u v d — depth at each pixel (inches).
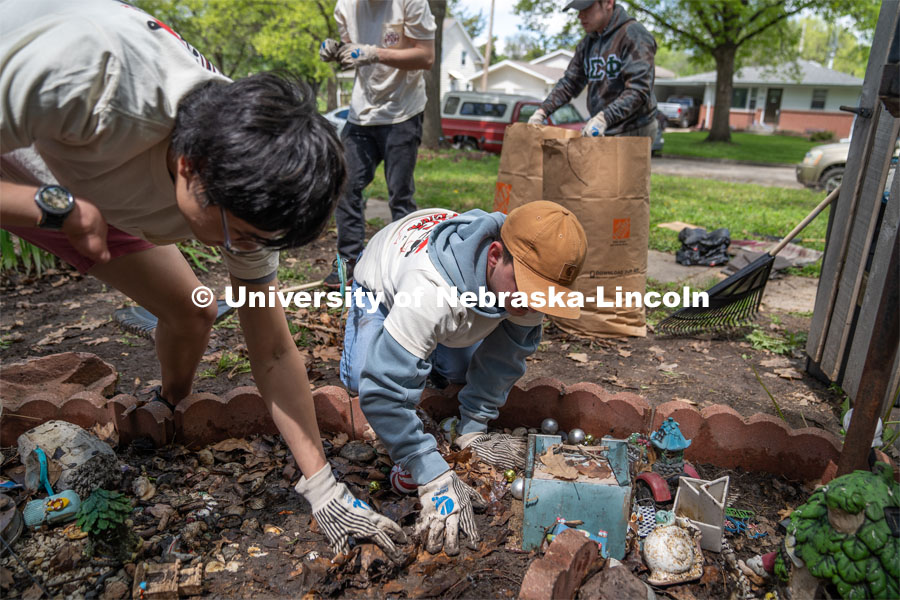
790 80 1653.5
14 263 190.9
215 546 83.4
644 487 93.0
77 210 53.7
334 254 229.9
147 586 73.2
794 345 163.2
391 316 79.7
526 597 65.5
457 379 112.0
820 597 67.4
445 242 80.9
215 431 104.3
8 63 51.0
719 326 173.3
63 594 74.2
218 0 1214.9
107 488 90.0
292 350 82.5
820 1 945.5
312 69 1289.4
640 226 157.9
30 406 101.2
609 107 165.5
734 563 80.6
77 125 54.1
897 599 61.0
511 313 82.3
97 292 185.8
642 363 151.7
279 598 75.6
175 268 89.0
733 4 941.8
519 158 171.2
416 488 91.9
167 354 99.0
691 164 801.6
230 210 51.3
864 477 65.4
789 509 93.4
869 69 123.7
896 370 105.6
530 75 1417.3
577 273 76.7
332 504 80.1
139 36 55.4
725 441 102.0
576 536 71.7
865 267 120.9
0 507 81.4
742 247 261.0
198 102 53.5
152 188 62.8
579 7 168.7
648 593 70.6
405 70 168.2
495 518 89.2
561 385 110.3
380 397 80.2
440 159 613.3
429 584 76.5
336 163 53.1
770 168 782.5
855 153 126.3
